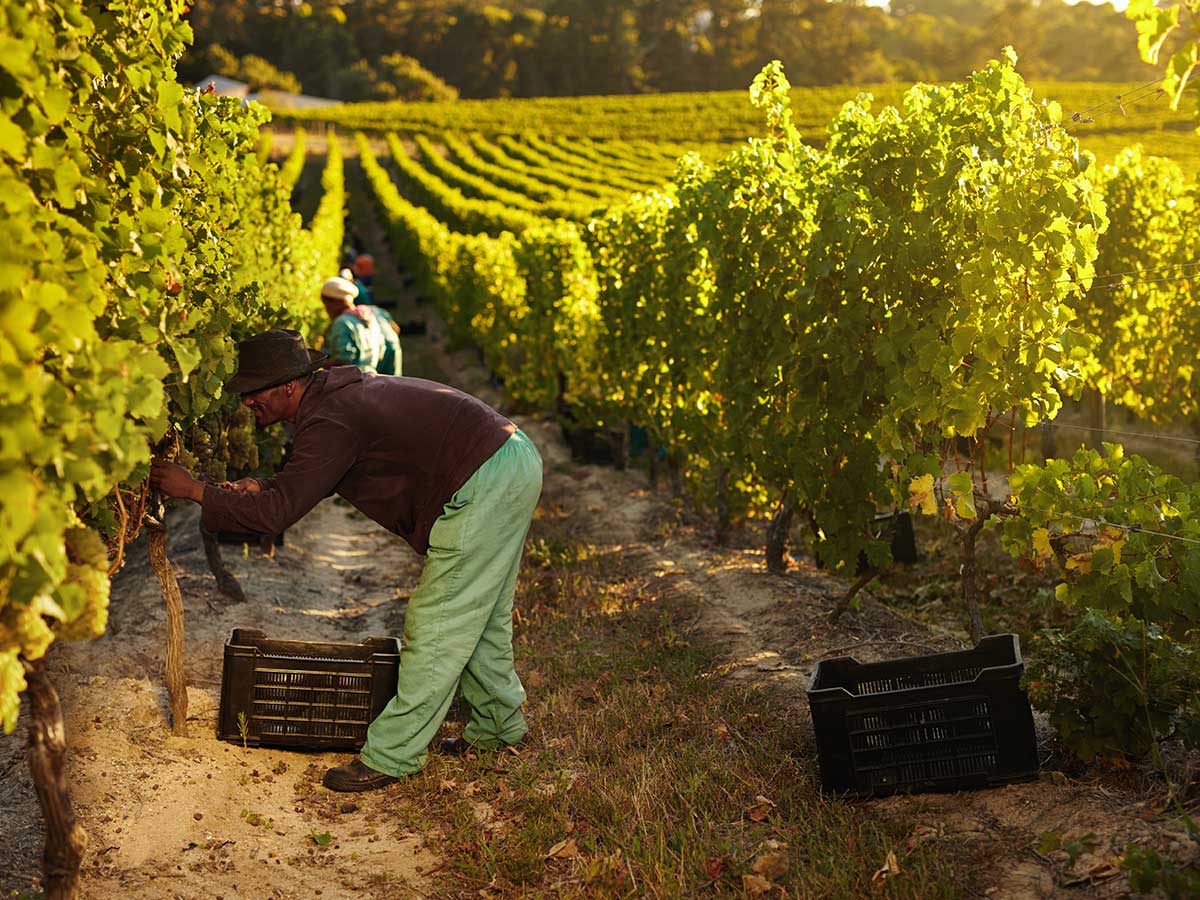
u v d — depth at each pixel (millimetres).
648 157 53594
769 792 3896
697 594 6453
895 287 4953
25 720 4383
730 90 127500
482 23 138875
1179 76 2689
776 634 5656
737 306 6352
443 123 71562
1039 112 4375
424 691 4086
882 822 3545
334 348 7004
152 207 3439
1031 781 3686
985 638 3996
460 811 3895
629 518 8578
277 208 9906
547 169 47500
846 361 5109
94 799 3656
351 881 3455
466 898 3369
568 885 3389
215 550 6043
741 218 6195
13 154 2254
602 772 4137
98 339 2438
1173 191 8633
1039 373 4195
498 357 14672
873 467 5320
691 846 3518
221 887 3311
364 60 134875
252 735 4336
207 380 3555
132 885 3238
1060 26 129500
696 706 4770
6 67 2143
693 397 7598
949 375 4371
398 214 30094
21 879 3281
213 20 127625
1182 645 3797
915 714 3721
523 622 6066
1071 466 4051
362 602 6781
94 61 2762
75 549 2502
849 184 5145
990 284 4141
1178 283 8312
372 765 4102
